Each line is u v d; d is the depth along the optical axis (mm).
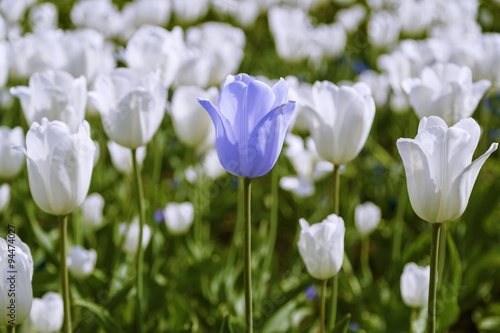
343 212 1752
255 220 1913
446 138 1040
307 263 1161
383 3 3166
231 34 1824
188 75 1438
